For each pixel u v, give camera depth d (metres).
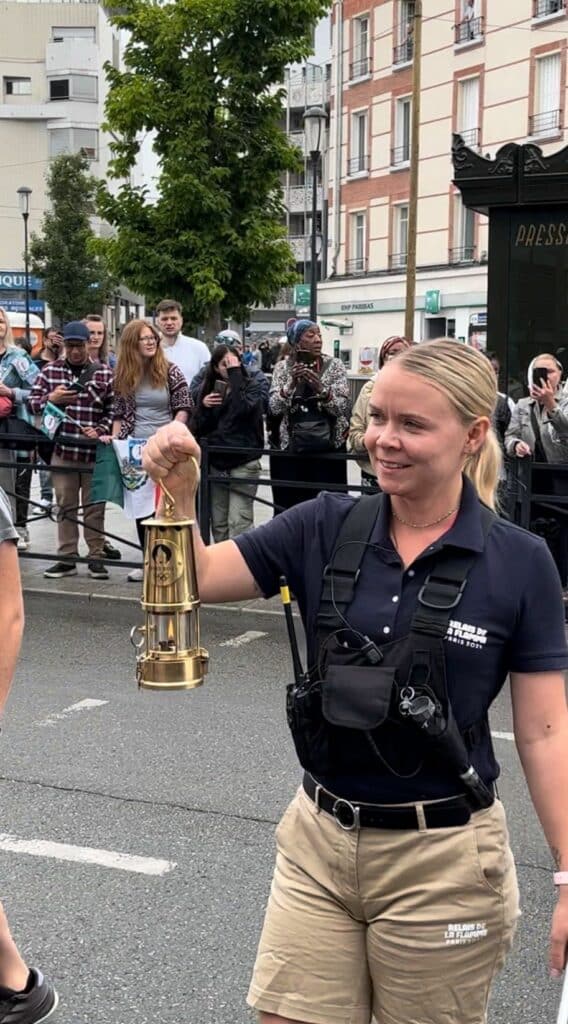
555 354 9.54
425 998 1.94
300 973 1.98
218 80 17.52
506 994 3.13
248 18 17.08
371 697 1.86
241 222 17.81
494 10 28.80
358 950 1.99
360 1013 2.00
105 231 50.09
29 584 8.62
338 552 2.02
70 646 6.92
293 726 1.97
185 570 1.96
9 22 53.34
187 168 17.48
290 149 18.03
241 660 6.63
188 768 4.77
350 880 1.96
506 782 4.69
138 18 17.36
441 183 31.00
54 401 8.36
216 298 17.27
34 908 3.56
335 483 7.97
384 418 1.97
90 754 4.94
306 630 2.07
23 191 39.50
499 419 8.65
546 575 1.97
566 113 27.22
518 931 3.46
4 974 2.89
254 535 2.12
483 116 29.53
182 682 1.95
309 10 17.09
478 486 2.06
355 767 1.92
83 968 3.22
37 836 4.08
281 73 17.70
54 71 53.44
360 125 34.97
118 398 8.12
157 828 4.15
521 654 1.96
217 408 8.21
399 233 33.41
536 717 1.98
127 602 8.12
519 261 9.59
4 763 4.82
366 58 34.03
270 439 8.52
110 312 52.03
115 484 8.17
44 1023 2.92
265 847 4.00
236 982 3.16
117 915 3.52
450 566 1.94
